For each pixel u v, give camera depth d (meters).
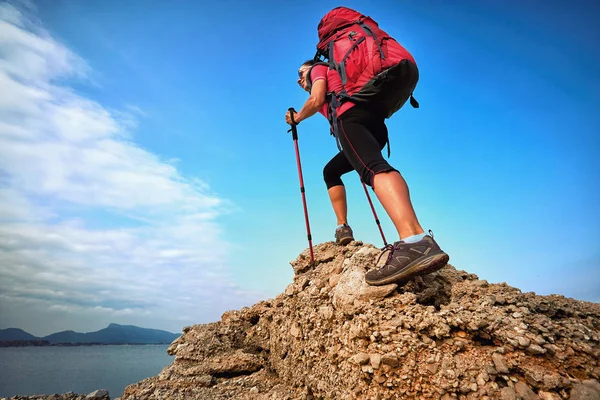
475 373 2.03
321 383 3.01
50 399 4.25
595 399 1.72
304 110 3.29
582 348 1.91
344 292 2.95
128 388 4.40
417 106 3.43
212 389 4.09
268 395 3.57
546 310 2.38
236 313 5.67
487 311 2.32
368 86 2.88
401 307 2.54
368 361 2.38
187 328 5.57
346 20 3.23
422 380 2.10
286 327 3.95
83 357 161.00
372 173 2.74
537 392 1.89
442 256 2.47
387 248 2.86
